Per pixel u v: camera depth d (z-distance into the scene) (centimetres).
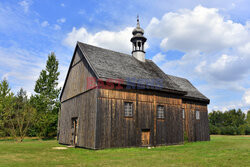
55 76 2902
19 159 962
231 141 2153
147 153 1180
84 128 1470
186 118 2133
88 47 1761
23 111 2591
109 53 1864
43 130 2730
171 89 1769
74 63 1872
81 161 902
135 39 2150
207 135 2323
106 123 1356
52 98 2812
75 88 1772
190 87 2542
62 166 788
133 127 1484
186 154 1132
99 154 1134
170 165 806
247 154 1098
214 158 980
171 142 1703
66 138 1806
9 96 2683
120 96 1465
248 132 3859
